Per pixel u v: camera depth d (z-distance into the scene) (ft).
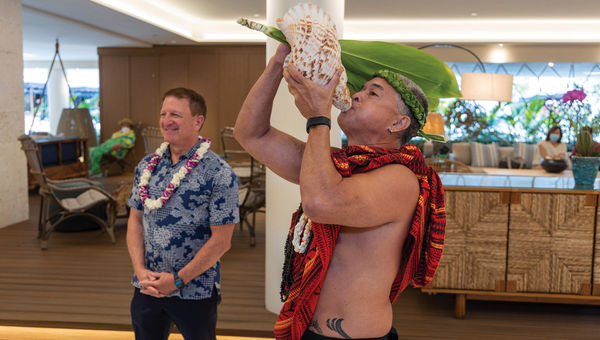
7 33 20.43
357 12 30.99
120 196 18.39
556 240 11.42
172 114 6.61
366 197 3.62
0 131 20.27
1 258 16.29
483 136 37.01
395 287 4.21
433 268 4.22
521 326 11.48
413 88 4.20
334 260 4.05
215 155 6.69
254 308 12.28
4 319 11.14
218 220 6.43
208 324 6.58
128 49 39.86
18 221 21.47
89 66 50.47
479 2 27.73
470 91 18.70
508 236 11.55
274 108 11.25
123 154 36.91
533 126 36.94
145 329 6.66
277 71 4.17
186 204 6.49
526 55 35.32
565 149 24.68
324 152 3.51
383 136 4.16
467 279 11.69
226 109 39.50
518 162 28.27
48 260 16.11
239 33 37.58
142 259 6.70
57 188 17.16
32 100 51.72
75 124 35.58
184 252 6.52
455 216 11.62
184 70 39.60
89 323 10.99
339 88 3.76
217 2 29.12
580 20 33.22
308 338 4.13
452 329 11.24
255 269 15.55
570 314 12.25
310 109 3.56
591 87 36.11
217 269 6.76
